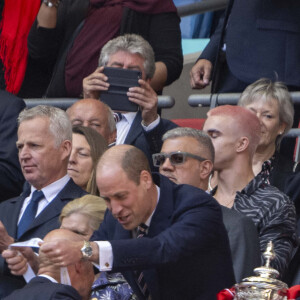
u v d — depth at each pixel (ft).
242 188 61.11
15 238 59.82
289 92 70.90
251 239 53.42
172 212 48.44
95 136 63.98
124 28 78.89
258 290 42.29
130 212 47.83
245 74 74.54
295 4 75.36
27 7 84.07
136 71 68.49
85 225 53.78
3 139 69.15
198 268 48.14
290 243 57.36
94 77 68.85
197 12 90.12
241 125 61.77
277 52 74.59
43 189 60.44
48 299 45.19
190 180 58.23
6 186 67.92
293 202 62.18
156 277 48.49
